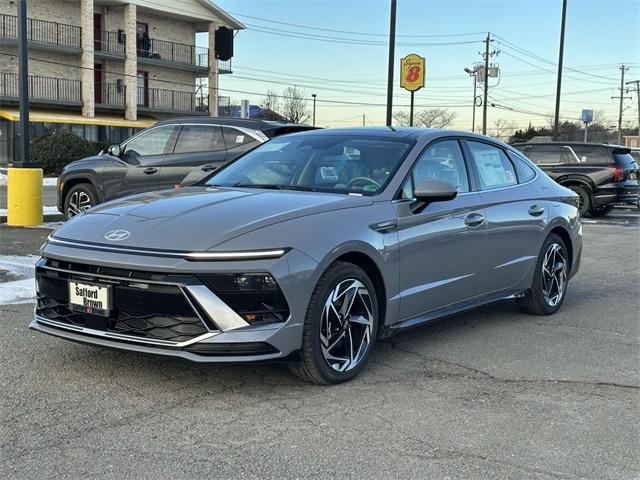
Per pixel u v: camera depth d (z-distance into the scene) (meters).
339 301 4.24
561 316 6.41
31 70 37.25
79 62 38.81
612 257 10.30
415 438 3.55
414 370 4.66
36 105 37.84
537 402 4.12
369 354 4.50
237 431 3.56
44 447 3.33
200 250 3.78
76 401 3.91
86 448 3.33
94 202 10.64
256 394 4.09
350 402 4.02
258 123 9.82
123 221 4.20
